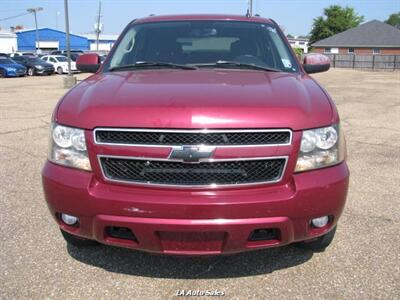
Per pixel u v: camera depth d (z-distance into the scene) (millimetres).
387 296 2980
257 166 2775
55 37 80250
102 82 3387
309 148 2822
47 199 3008
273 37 4352
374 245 3688
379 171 5848
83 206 2832
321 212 2842
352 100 14648
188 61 4035
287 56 4145
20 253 3549
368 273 3260
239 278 3209
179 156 2701
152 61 4066
